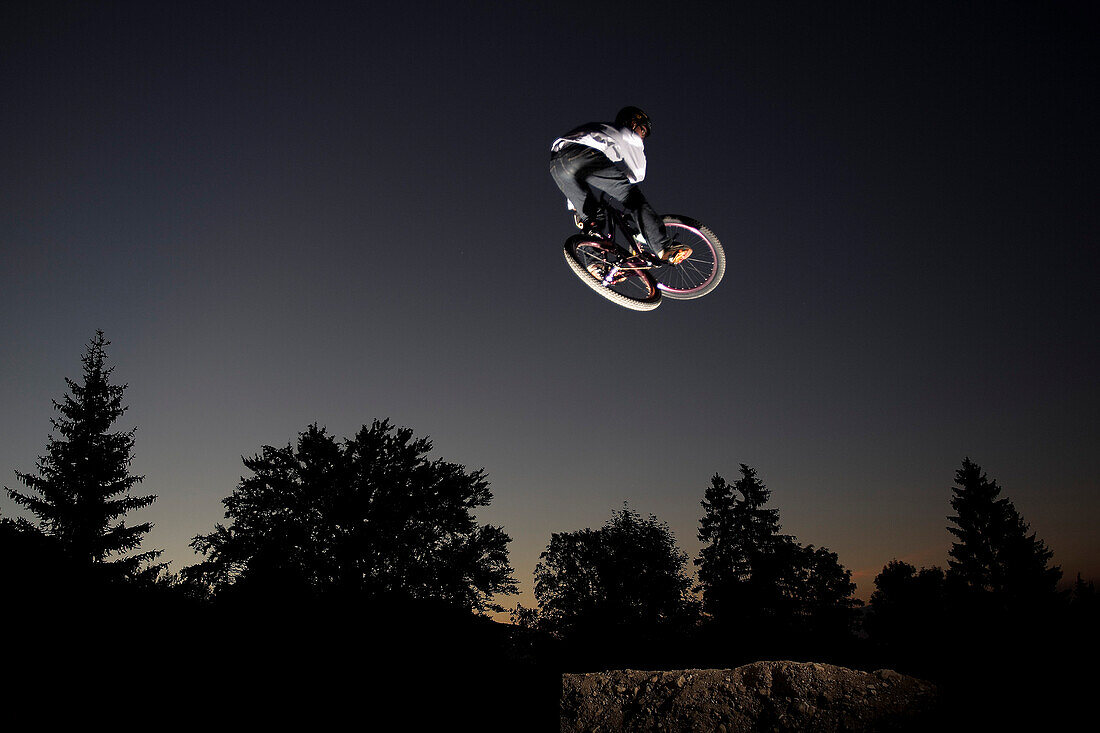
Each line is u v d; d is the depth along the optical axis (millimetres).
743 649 40594
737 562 46844
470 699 17188
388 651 20578
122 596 21234
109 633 18328
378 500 31328
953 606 42094
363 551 29594
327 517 30328
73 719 14672
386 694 17453
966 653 6859
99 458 32344
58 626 18000
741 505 48781
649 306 6828
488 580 31156
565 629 40938
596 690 8250
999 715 5551
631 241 6539
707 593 43594
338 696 17406
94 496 31297
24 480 31281
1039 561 41125
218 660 18359
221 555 29219
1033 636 6496
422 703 17047
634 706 7598
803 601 47438
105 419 33531
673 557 43656
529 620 42188
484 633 24266
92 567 25062
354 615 22609
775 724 6418
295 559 28297
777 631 42125
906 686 6375
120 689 16109
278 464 32094
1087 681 5570
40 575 20453
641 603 41750
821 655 41281
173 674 17172
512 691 17672
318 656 19484
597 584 42594
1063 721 5156
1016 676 6023
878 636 44844
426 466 33312
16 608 18312
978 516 45094
